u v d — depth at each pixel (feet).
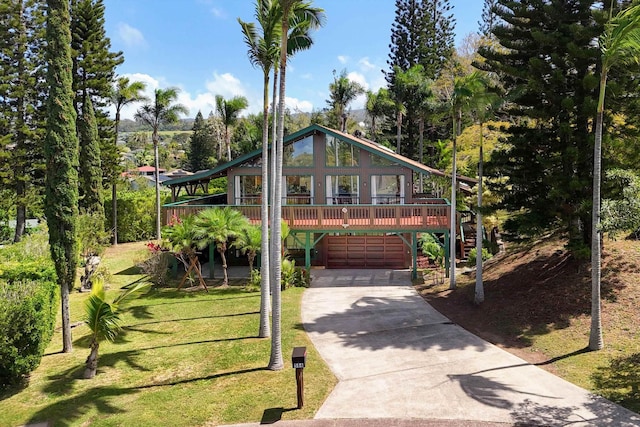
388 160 73.46
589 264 46.29
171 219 64.49
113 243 97.71
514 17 48.96
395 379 30.96
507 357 34.55
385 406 27.07
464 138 70.49
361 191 74.28
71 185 36.11
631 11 29.27
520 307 44.16
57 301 43.91
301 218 63.57
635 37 29.76
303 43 38.60
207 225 57.16
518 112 49.60
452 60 130.62
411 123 133.18
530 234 48.26
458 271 67.62
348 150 74.23
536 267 51.98
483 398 27.68
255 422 25.63
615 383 28.76
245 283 62.08
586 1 43.27
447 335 40.27
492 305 46.80
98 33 88.79
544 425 24.27
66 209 35.94
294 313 47.88
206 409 27.27
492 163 49.73
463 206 77.05
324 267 75.05
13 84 82.74
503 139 54.29
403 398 28.04
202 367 33.78
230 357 35.58
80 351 37.47
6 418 26.50
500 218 84.79
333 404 27.50
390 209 64.08
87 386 30.71
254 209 65.82
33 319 31.58
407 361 34.24
